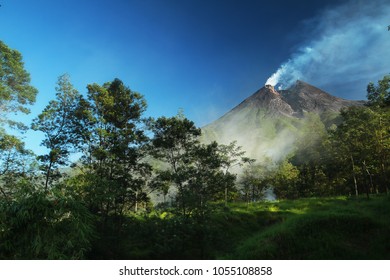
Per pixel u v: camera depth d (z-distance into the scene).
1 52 24.70
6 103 24.36
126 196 22.50
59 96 23.67
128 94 25.97
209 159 23.42
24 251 9.01
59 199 9.72
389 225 16.16
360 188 48.22
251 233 25.77
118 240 20.34
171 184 24.81
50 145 22.89
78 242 9.85
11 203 9.45
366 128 32.66
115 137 24.05
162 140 24.20
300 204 34.09
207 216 21.23
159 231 20.33
